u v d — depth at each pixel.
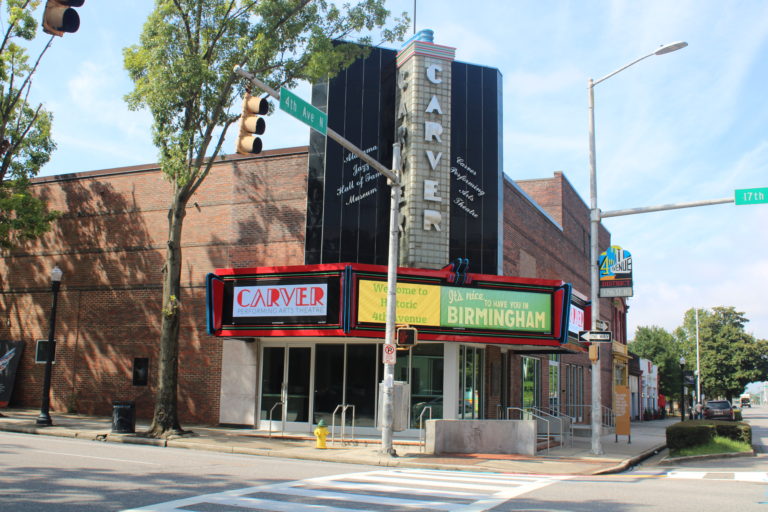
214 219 25.72
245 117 12.29
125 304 27.09
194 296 25.55
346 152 24.02
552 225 35.16
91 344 27.48
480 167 24.67
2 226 25.00
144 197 27.44
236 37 20.62
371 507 9.50
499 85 25.67
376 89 24.55
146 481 11.35
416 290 21.16
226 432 22.03
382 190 23.88
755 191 17.81
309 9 20.84
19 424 22.30
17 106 26.53
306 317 20.95
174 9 20.36
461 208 24.12
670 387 80.56
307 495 10.50
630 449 22.58
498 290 22.12
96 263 27.97
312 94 24.41
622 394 25.34
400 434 21.92
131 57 20.42
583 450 21.38
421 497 10.67
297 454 17.62
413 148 23.33
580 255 41.28
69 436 20.62
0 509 8.48
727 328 80.56
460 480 13.39
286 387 23.31
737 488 12.89
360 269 20.69
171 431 20.14
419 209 23.03
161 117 20.19
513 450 19.02
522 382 28.78
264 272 21.73
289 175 24.88
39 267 29.17
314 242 23.58
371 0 21.02
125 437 19.83
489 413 25.02
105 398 26.78
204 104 20.34
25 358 28.88
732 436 23.50
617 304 49.72
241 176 25.58
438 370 22.41
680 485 13.39
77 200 28.77
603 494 11.59
